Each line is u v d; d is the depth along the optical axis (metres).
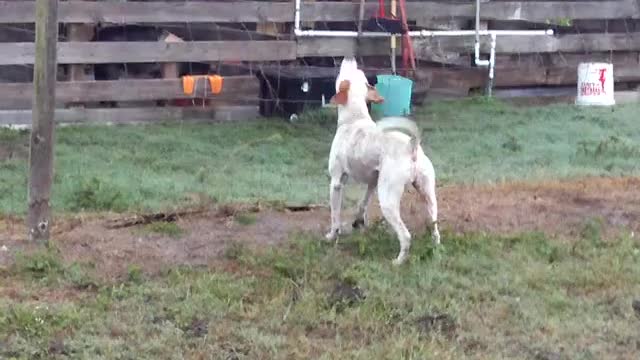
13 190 11.07
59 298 7.71
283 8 15.83
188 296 7.70
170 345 6.85
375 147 8.54
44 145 8.83
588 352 6.92
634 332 7.25
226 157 13.25
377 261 8.51
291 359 6.71
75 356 6.66
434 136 14.48
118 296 7.71
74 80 15.13
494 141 14.31
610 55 17.89
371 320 7.33
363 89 8.95
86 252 8.72
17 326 7.04
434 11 16.69
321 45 16.05
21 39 15.42
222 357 6.69
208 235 9.35
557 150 13.82
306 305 7.53
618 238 9.44
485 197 10.92
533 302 7.79
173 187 11.34
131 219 9.85
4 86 14.59
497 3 17.05
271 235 9.41
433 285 8.01
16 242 8.95
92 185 10.68
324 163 13.09
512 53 17.30
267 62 15.88
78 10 14.90
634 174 12.43
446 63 16.92
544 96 17.47
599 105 16.94
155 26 15.82
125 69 15.81
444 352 6.83
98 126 14.81
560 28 17.73
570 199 10.91
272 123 15.18
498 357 6.80
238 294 7.78
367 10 16.20
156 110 15.37
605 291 8.06
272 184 11.74
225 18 15.55
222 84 15.48
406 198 10.71
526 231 9.56
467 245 8.97
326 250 8.84
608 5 17.70
